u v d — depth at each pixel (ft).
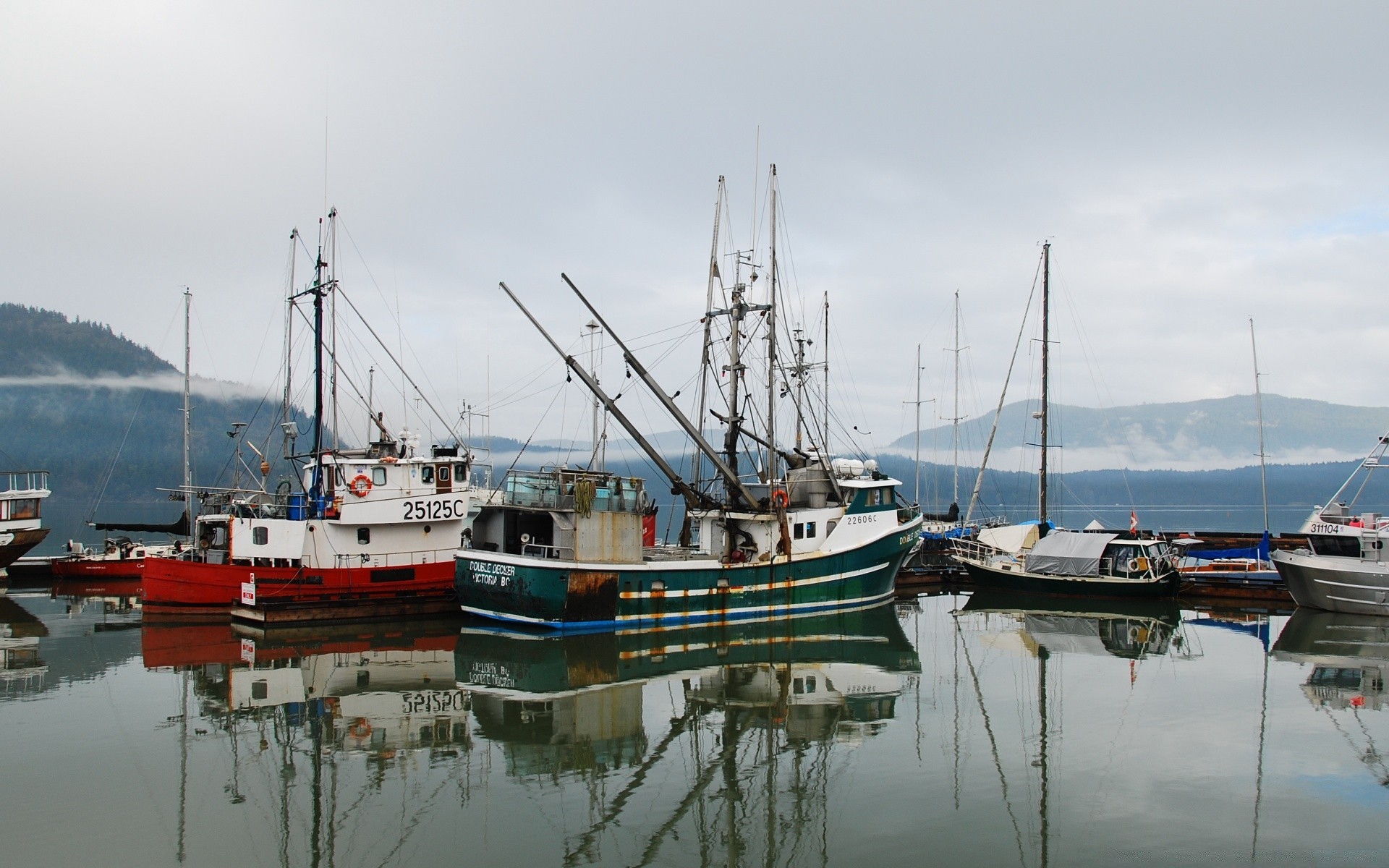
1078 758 65.36
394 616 117.80
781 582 122.01
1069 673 93.50
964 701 82.02
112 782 59.16
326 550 115.96
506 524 122.93
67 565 160.15
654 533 147.64
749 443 151.94
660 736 70.69
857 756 66.03
